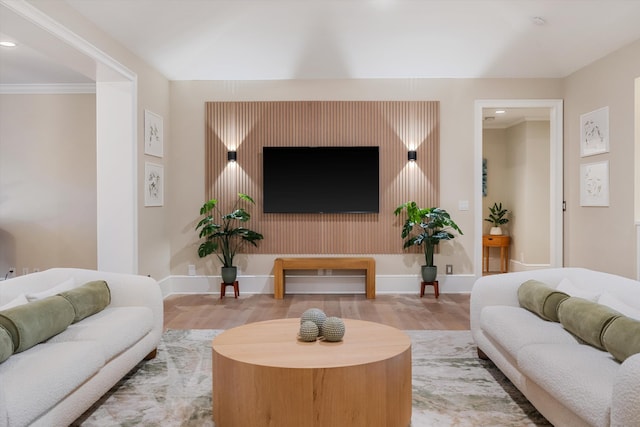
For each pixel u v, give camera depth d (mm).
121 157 4691
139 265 4852
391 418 2139
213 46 5227
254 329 2672
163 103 5594
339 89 5824
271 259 5840
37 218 6023
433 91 5809
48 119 5992
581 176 5312
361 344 2363
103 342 2436
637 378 1441
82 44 3770
